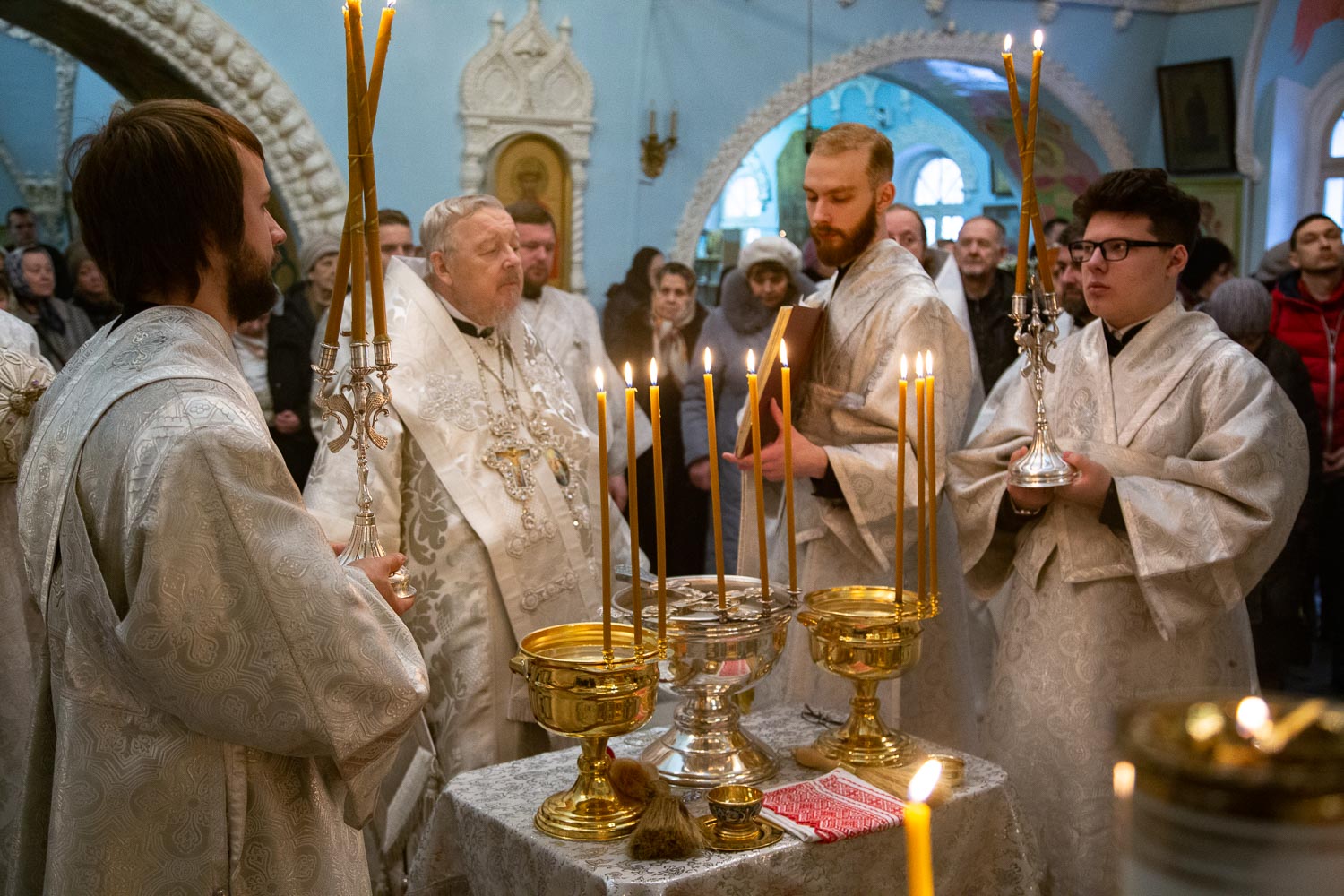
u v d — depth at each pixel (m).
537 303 4.41
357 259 1.64
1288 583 4.45
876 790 1.87
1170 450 2.42
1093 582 2.45
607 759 1.84
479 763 2.68
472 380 2.78
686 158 8.69
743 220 16.69
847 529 2.65
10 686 2.39
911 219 4.60
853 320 2.67
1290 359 4.45
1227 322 4.39
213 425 1.39
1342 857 0.48
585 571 2.84
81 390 1.48
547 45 8.02
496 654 2.70
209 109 1.50
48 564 1.46
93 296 5.42
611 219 8.43
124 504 1.38
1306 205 10.83
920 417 1.98
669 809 1.68
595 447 3.02
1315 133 10.73
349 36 1.58
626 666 1.72
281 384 4.91
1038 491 2.40
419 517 2.68
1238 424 2.34
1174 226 2.44
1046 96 10.44
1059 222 6.47
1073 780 2.44
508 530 2.71
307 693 1.40
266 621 1.39
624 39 8.30
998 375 4.75
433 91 7.80
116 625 1.37
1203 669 2.47
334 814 1.52
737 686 1.89
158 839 1.41
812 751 2.01
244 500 1.39
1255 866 0.48
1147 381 2.46
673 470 5.48
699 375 5.29
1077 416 2.53
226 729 1.39
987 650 3.81
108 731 1.43
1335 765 0.49
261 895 1.46
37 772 1.57
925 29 9.62
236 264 1.52
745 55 8.81
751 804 1.71
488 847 1.86
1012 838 1.95
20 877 1.57
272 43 7.30
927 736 2.94
